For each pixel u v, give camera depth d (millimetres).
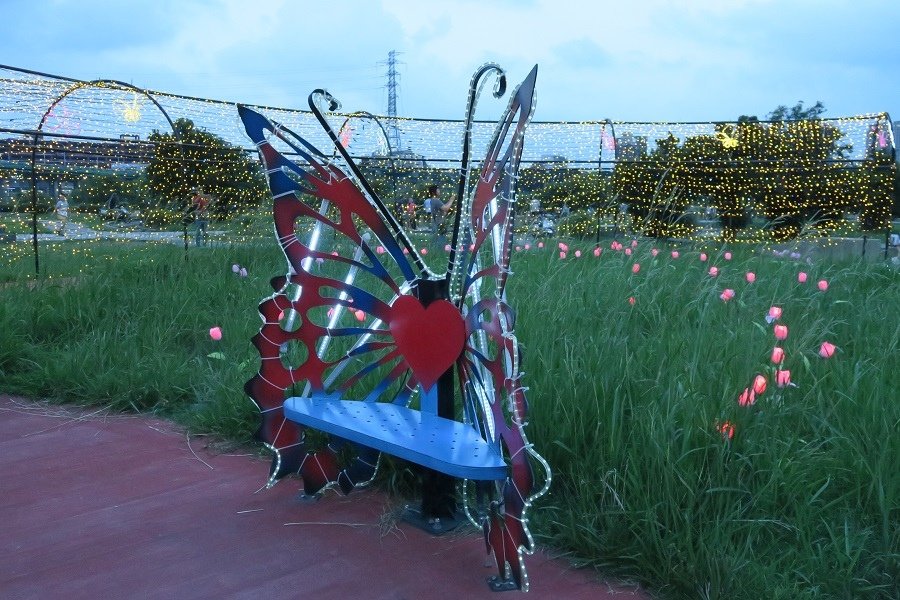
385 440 3064
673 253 7035
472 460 2789
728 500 3006
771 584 2732
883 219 14320
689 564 2783
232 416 4578
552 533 3266
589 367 3859
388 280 3594
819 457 3285
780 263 7305
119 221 12023
